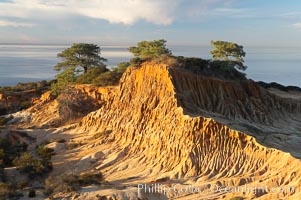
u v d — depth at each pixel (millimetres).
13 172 43875
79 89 72250
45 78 184125
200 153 39594
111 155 46656
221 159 38375
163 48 87750
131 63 60781
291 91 79438
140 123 49062
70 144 52406
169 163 41062
